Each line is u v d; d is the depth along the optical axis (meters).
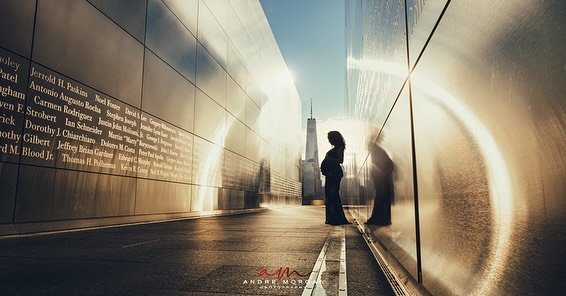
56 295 2.48
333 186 8.48
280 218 12.27
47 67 6.62
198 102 13.38
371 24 4.17
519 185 0.87
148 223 9.27
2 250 4.45
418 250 2.06
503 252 0.97
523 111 0.82
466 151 1.22
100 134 7.98
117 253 4.21
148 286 2.70
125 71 8.95
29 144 6.23
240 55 19.33
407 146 2.27
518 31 0.83
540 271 0.78
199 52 13.65
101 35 8.11
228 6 17.41
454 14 1.28
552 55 0.69
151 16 10.25
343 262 3.62
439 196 1.60
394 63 2.69
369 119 4.95
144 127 9.69
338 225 8.40
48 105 6.62
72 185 7.15
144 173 9.64
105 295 2.48
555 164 0.71
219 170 15.41
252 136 21.39
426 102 1.74
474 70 1.11
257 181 22.31
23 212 6.09
